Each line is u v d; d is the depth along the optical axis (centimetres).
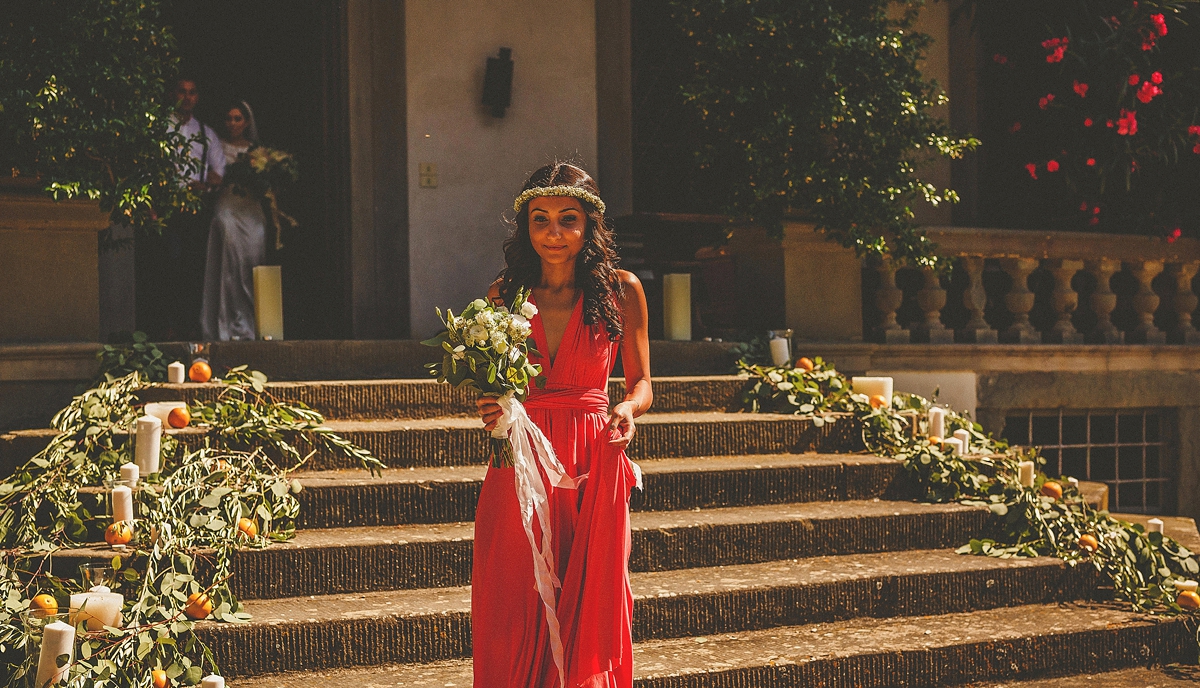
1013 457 519
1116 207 739
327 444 434
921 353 670
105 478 386
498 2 708
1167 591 423
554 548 278
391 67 734
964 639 369
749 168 632
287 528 386
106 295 716
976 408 672
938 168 809
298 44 796
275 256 770
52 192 474
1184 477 730
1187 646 401
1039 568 421
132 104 497
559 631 274
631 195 814
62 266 513
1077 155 718
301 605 353
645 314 298
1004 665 371
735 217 638
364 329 737
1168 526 549
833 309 662
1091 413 718
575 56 727
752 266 682
